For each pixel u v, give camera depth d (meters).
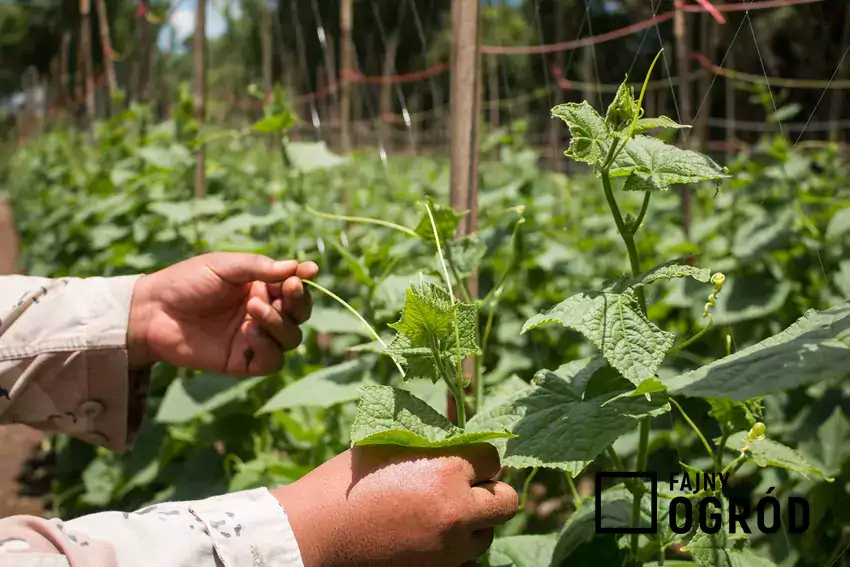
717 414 1.35
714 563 1.23
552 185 5.16
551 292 3.77
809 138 8.48
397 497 1.10
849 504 2.26
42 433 5.04
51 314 1.89
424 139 11.38
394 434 1.11
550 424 1.20
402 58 16.11
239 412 2.82
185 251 3.56
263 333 1.94
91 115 10.25
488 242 1.97
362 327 2.37
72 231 5.01
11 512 3.78
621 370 1.07
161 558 1.08
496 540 1.73
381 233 3.51
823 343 0.99
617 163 1.24
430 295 1.19
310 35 16.23
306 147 3.06
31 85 23.25
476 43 1.89
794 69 9.82
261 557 1.10
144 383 2.07
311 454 2.46
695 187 4.55
